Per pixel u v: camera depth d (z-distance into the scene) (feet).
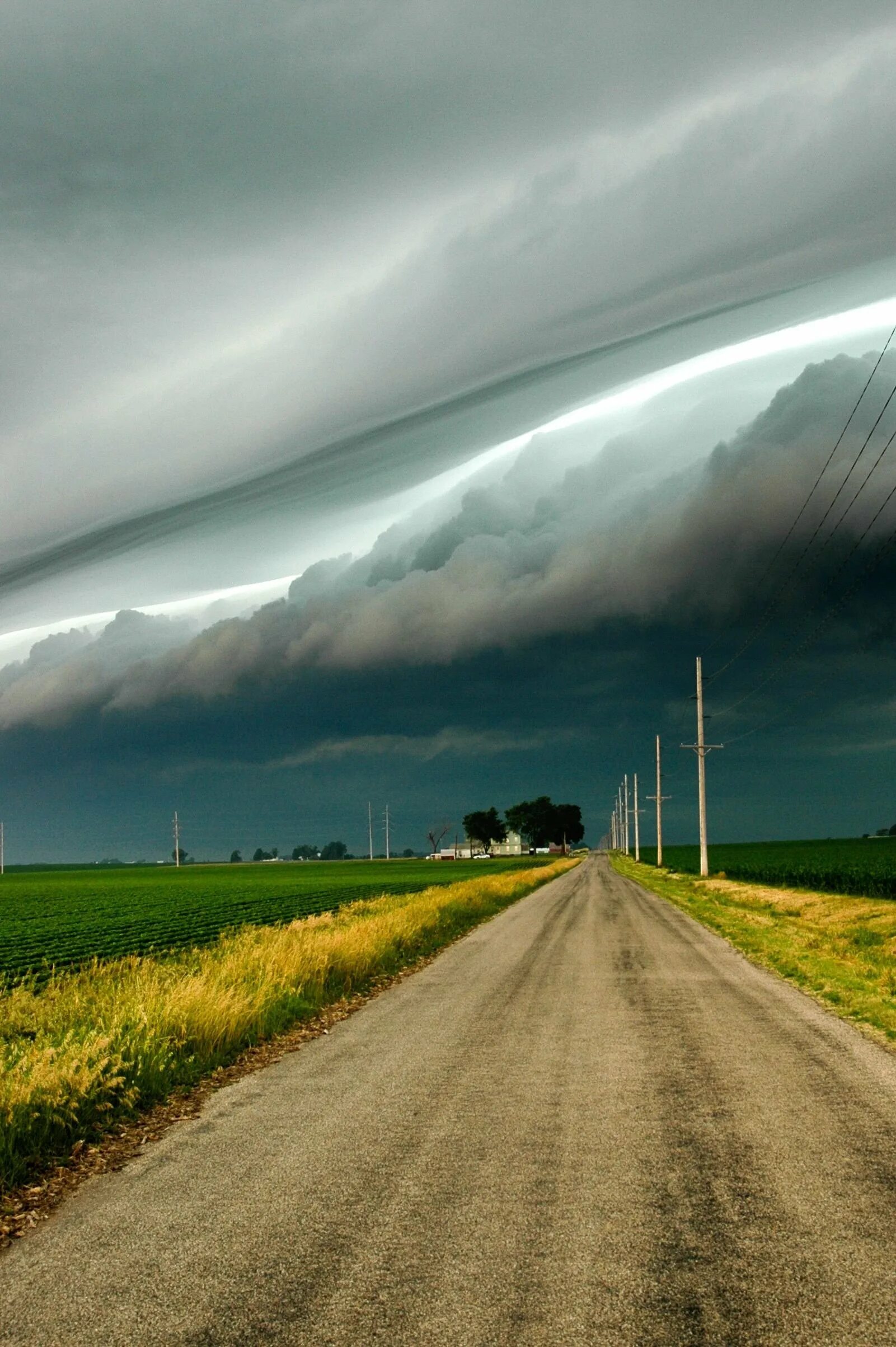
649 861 377.50
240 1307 15.62
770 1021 40.01
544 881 221.25
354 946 57.67
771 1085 29.32
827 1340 14.21
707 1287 15.90
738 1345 14.12
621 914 106.83
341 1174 21.97
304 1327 14.90
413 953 68.13
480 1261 17.07
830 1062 32.40
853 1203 19.54
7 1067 28.53
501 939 79.10
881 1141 23.70
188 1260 17.47
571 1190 20.56
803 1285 15.92
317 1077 31.55
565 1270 16.63
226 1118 27.02
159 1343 14.61
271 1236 18.47
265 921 133.80
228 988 41.32
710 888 163.02
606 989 49.83
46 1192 21.56
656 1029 38.70
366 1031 39.47
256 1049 36.73
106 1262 17.52
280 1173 22.12
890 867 164.86
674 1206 19.51
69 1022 37.32
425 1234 18.31
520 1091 29.09
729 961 62.18
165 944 105.19
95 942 108.06
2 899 221.66
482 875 302.66
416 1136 24.72
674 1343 14.20
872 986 49.44
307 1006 44.14
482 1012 43.50
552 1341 14.30
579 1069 31.76
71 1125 24.94
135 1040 31.42
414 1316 15.15
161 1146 24.62
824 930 86.89
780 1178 21.09
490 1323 14.88
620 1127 25.13
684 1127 25.09
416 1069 32.35
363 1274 16.67
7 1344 14.65
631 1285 16.02
